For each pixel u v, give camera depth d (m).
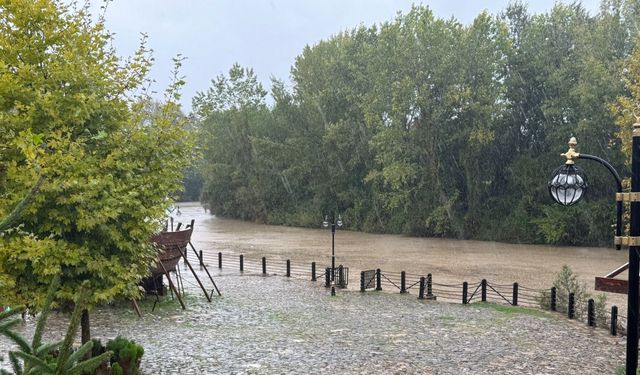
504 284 24.45
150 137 10.16
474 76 45.44
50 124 8.56
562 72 41.72
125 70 10.32
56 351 7.59
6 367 9.84
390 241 46.06
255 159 69.88
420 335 13.99
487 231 46.91
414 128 48.50
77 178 8.39
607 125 38.62
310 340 13.30
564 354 12.20
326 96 59.78
